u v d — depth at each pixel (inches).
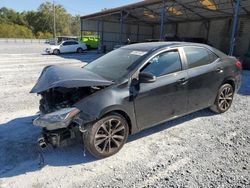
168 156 132.4
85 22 1106.1
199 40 882.1
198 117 192.2
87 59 698.2
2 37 2421.3
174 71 155.3
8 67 476.4
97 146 126.0
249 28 752.3
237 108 217.8
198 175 114.9
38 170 118.6
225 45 848.3
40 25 3248.0
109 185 107.7
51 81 126.5
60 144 122.2
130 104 133.0
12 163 124.2
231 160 128.4
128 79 135.3
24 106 217.9
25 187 105.8
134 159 129.3
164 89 147.3
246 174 116.0
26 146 141.8
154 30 1230.3
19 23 3233.3
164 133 161.8
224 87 193.3
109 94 127.0
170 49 157.1
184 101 162.2
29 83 321.1
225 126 174.9
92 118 119.6
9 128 167.8
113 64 155.2
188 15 855.1
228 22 828.6
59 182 109.6
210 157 131.3
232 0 571.8
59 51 928.9
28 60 633.6
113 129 130.9
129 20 1055.6
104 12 884.0
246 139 154.1
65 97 133.3
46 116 118.6
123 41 1162.6
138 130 143.5
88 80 124.2
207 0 615.2
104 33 1108.5
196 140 151.9
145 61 143.2
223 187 106.0
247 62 532.1
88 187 106.3
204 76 171.2
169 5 690.2
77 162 126.2
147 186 107.0
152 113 145.6
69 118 115.9
